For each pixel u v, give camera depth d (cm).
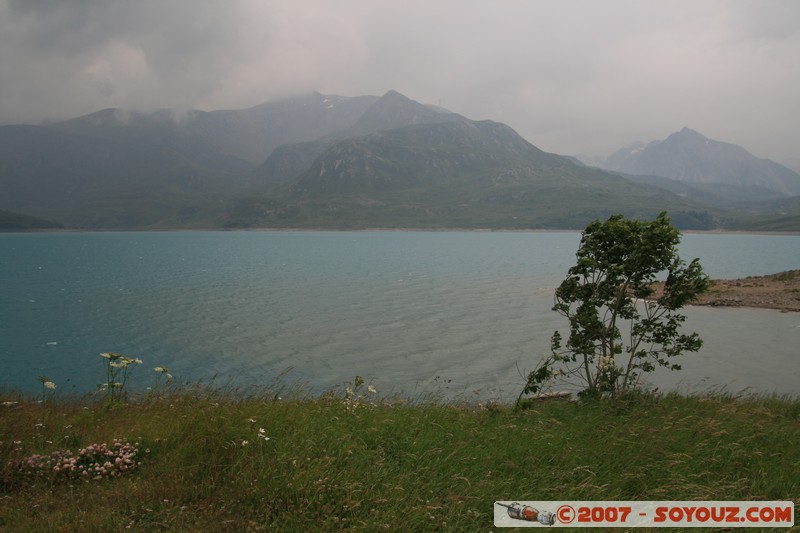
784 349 3400
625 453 970
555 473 873
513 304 5731
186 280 8356
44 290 7075
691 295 1391
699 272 1394
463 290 6975
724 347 3438
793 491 853
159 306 5644
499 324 4584
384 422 1069
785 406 1652
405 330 4347
